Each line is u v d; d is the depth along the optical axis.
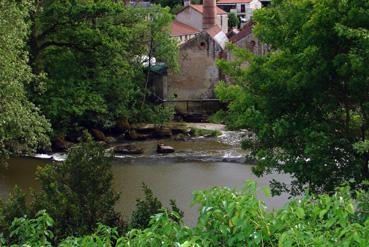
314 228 10.21
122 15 59.41
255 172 25.00
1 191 37.84
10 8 32.31
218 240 10.30
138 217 19.27
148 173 42.94
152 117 59.88
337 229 9.85
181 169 44.25
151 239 10.16
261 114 24.41
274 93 24.22
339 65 22.31
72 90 54.69
